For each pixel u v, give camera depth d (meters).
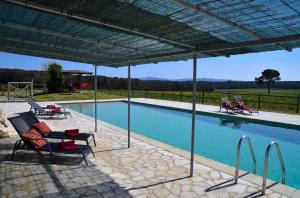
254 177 4.88
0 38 5.84
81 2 3.05
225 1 2.65
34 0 3.12
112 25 3.75
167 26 3.69
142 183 4.56
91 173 4.97
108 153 6.29
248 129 11.72
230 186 4.48
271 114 13.55
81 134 6.63
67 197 3.97
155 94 26.44
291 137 10.47
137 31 3.99
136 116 15.78
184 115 15.85
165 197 4.05
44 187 4.30
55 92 26.64
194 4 2.81
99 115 16.16
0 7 3.51
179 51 5.05
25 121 6.45
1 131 7.44
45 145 5.61
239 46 3.96
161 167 5.37
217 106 17.05
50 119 11.57
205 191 4.27
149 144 7.16
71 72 29.67
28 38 5.63
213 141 9.89
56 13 3.39
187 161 5.75
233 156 8.14
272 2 2.60
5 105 16.52
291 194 4.19
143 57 6.24
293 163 7.48
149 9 3.10
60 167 5.25
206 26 3.53
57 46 6.21
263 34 3.66
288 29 3.40
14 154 5.95
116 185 4.45
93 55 7.16
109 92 29.39
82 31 4.45
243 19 3.13
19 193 4.07
